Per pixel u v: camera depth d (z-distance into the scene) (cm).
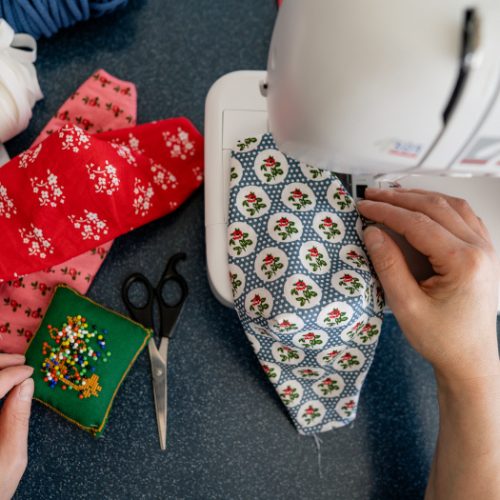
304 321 47
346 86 29
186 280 60
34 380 54
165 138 61
